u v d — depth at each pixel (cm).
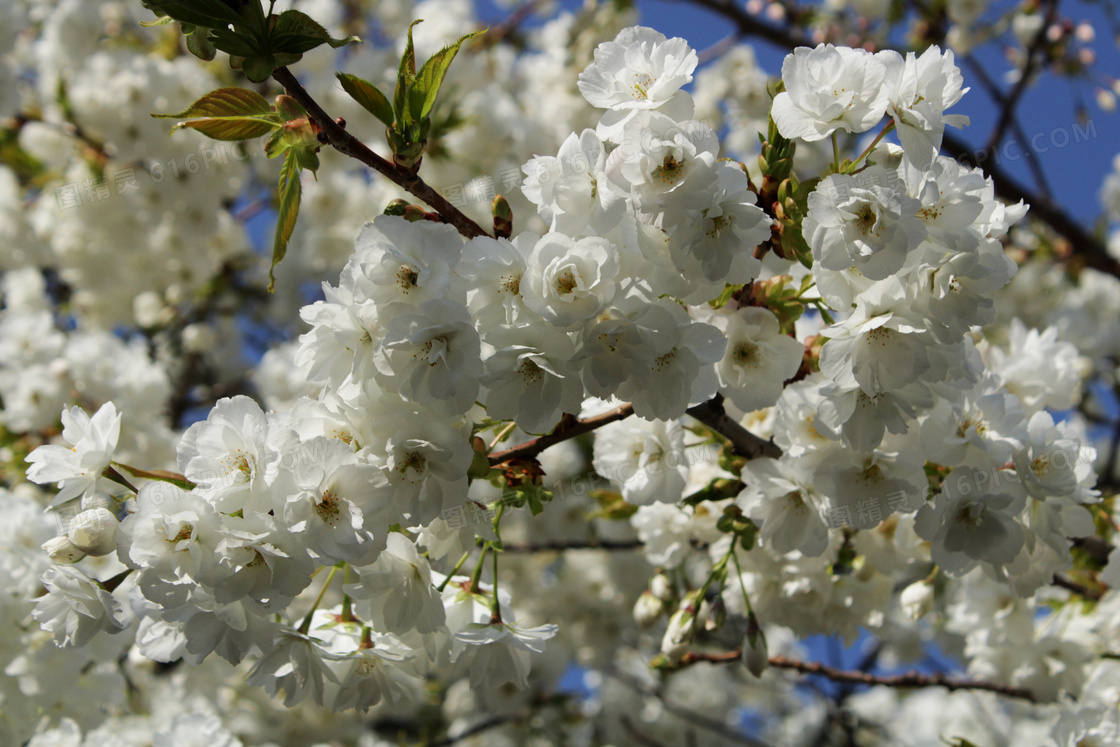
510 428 98
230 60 93
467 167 194
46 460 93
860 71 92
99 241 197
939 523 97
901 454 97
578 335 90
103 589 94
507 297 90
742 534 106
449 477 90
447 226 90
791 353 97
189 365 255
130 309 222
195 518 89
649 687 241
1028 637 117
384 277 90
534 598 200
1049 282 254
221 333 266
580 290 89
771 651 239
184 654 94
